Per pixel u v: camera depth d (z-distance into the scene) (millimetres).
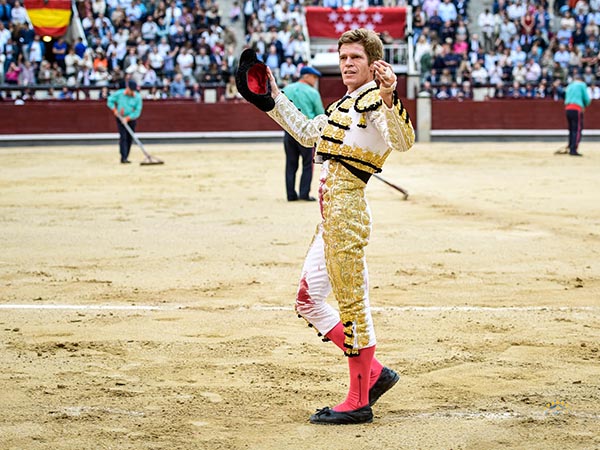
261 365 5496
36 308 7039
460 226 11398
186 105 28469
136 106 21203
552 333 6270
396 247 9805
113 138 28031
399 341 6059
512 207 13398
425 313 6863
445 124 28719
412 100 28641
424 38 29250
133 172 19250
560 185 16578
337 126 4426
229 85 28719
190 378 5242
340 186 4430
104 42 29438
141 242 10195
